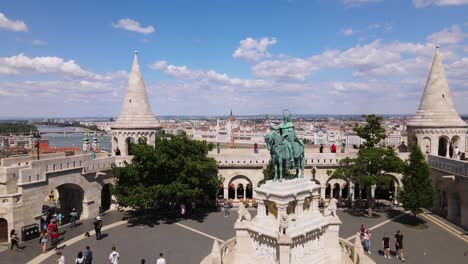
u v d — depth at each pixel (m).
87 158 37.50
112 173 39.34
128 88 44.16
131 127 43.25
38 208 32.53
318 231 23.05
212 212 39.62
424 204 34.38
